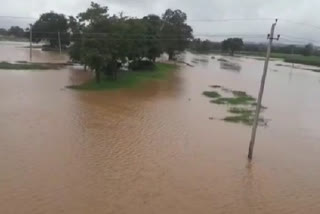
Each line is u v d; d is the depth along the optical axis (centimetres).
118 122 3022
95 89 4475
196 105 3962
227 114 3631
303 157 2512
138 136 2681
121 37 4756
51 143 2402
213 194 1844
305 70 11050
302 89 6381
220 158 2356
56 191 1752
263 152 2542
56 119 2983
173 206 1686
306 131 3250
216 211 1677
